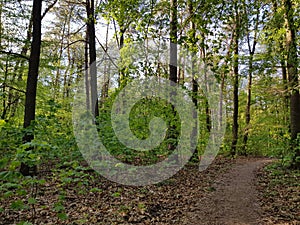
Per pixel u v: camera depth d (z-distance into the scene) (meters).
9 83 10.73
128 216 5.08
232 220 5.08
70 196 6.09
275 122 15.75
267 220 4.98
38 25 7.22
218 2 6.69
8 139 6.02
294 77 8.86
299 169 9.48
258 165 13.23
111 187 7.01
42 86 12.17
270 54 9.12
